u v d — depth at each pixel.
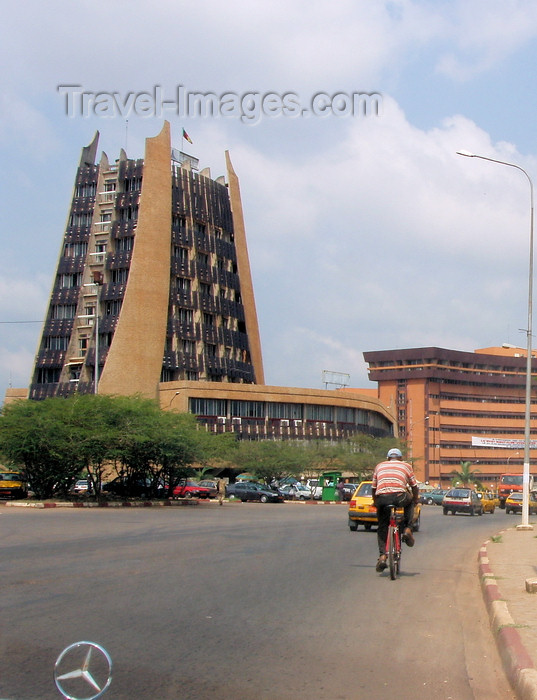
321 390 94.12
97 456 43.78
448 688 6.85
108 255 89.31
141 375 86.50
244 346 99.88
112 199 91.69
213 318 96.31
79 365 87.31
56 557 15.44
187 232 94.38
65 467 44.44
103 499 45.59
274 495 62.94
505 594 11.19
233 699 6.34
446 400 153.88
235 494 63.72
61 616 9.28
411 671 7.37
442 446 151.75
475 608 11.05
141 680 6.75
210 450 57.03
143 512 36.47
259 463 77.06
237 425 86.50
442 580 13.82
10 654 7.46
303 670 7.27
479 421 156.75
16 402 45.09
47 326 89.50
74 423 44.44
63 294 90.00
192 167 100.88
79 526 25.03
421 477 148.25
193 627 8.91
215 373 93.62
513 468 158.25
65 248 91.56
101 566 14.11
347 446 88.31
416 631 9.20
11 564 14.18
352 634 8.88
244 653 7.81
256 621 9.40
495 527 33.28
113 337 86.00
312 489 71.88
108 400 46.34
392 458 13.73
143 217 89.12
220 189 100.19
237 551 17.56
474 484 145.88
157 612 9.71
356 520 26.00
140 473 50.91
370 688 6.77
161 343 88.69
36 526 24.72
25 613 9.42
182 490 59.88
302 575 13.73
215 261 97.81
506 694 6.73
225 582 12.51
